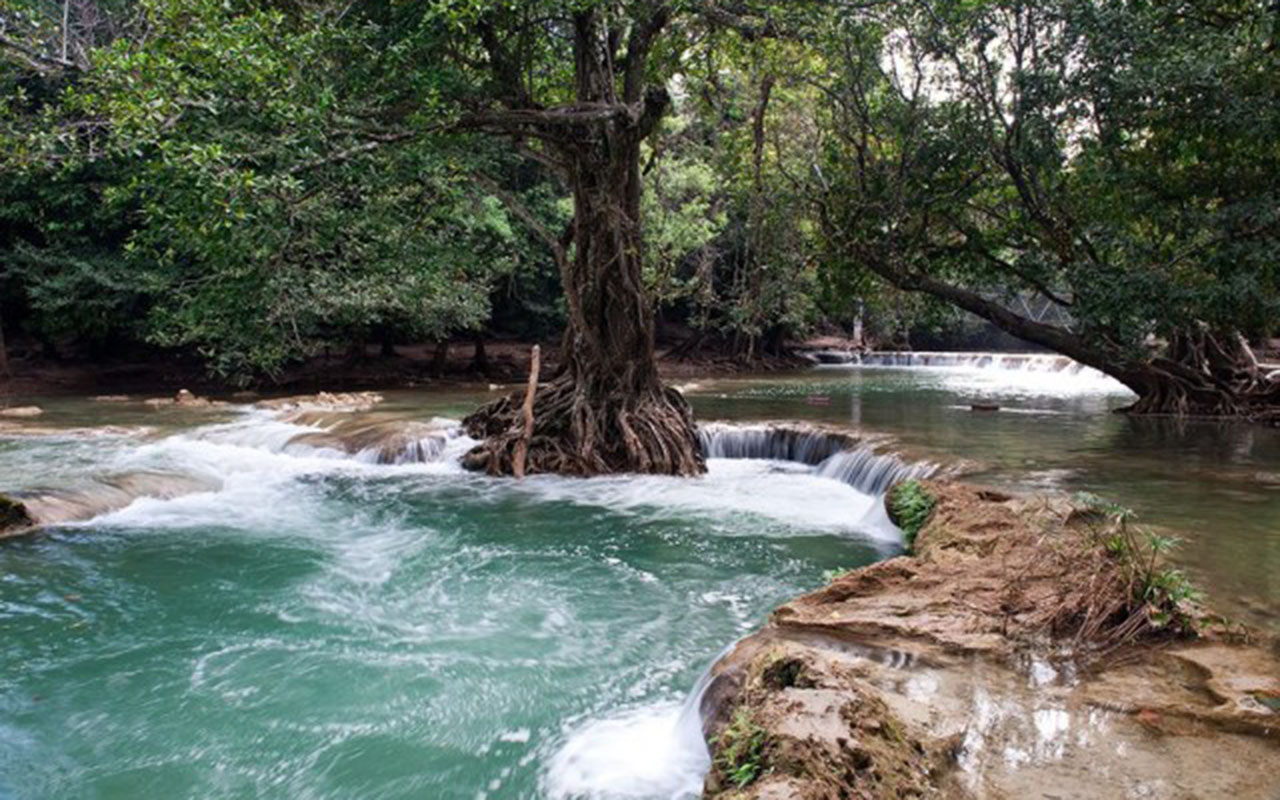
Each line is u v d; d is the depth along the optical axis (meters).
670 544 10.34
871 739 3.79
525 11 12.43
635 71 14.35
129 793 5.06
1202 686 4.67
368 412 19.94
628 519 11.63
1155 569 6.19
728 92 22.06
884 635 5.46
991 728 4.23
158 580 8.99
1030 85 15.11
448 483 14.02
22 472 13.46
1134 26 13.80
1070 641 5.33
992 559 6.90
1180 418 17.47
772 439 16.20
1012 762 3.90
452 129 12.25
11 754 5.50
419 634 7.49
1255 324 14.58
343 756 5.42
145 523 11.37
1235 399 17.42
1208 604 5.98
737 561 9.60
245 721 5.91
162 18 9.67
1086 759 3.93
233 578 9.09
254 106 9.76
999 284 19.80
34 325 26.55
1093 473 11.33
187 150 9.09
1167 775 3.78
